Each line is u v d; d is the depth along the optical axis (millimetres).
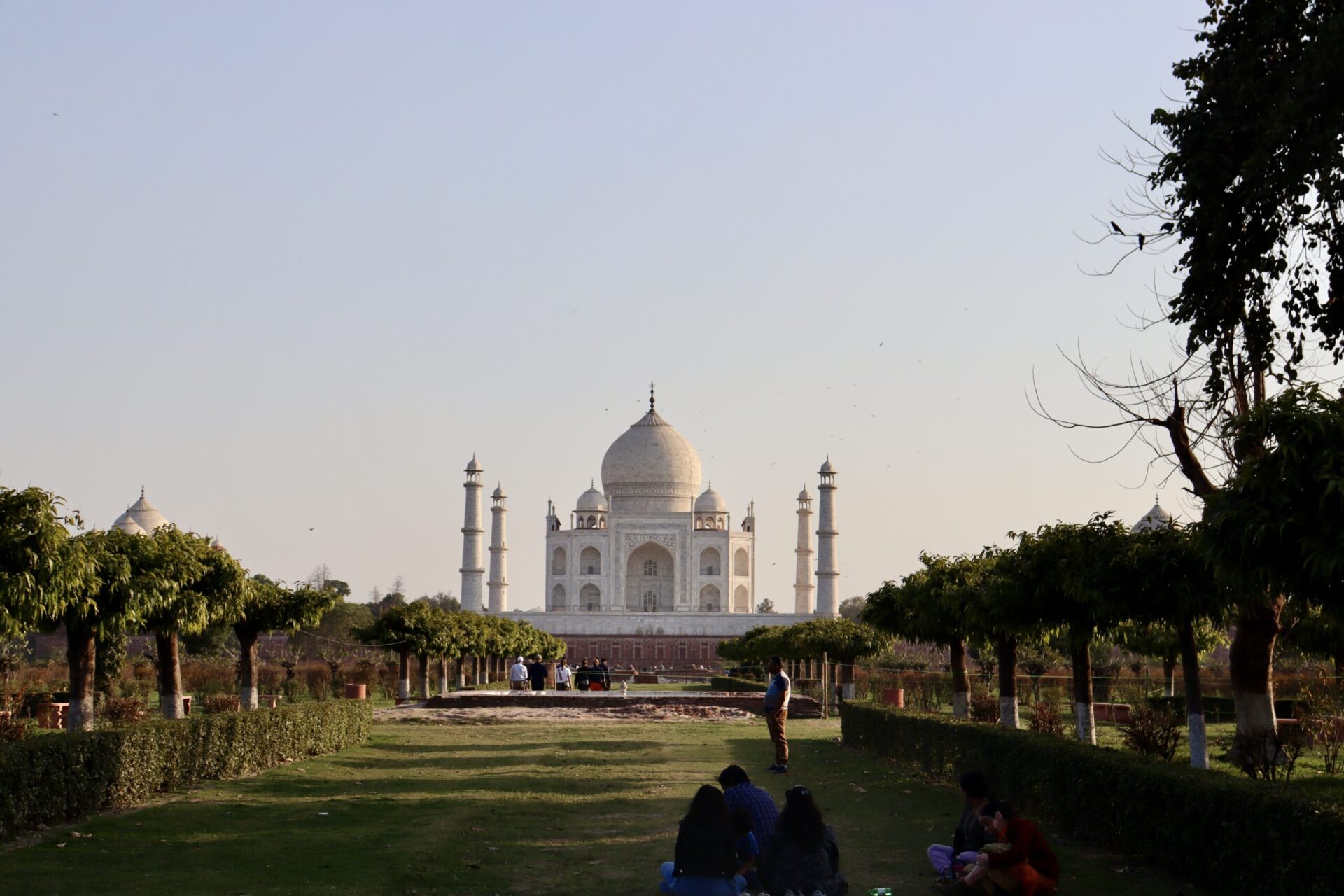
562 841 21188
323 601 44656
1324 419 16078
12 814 20125
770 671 32906
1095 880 17812
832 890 15500
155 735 25781
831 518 138125
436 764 34375
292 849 19891
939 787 29031
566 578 153625
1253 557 16938
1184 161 25047
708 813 15117
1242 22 24328
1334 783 26672
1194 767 19703
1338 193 22375
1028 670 79000
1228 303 25359
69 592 26047
